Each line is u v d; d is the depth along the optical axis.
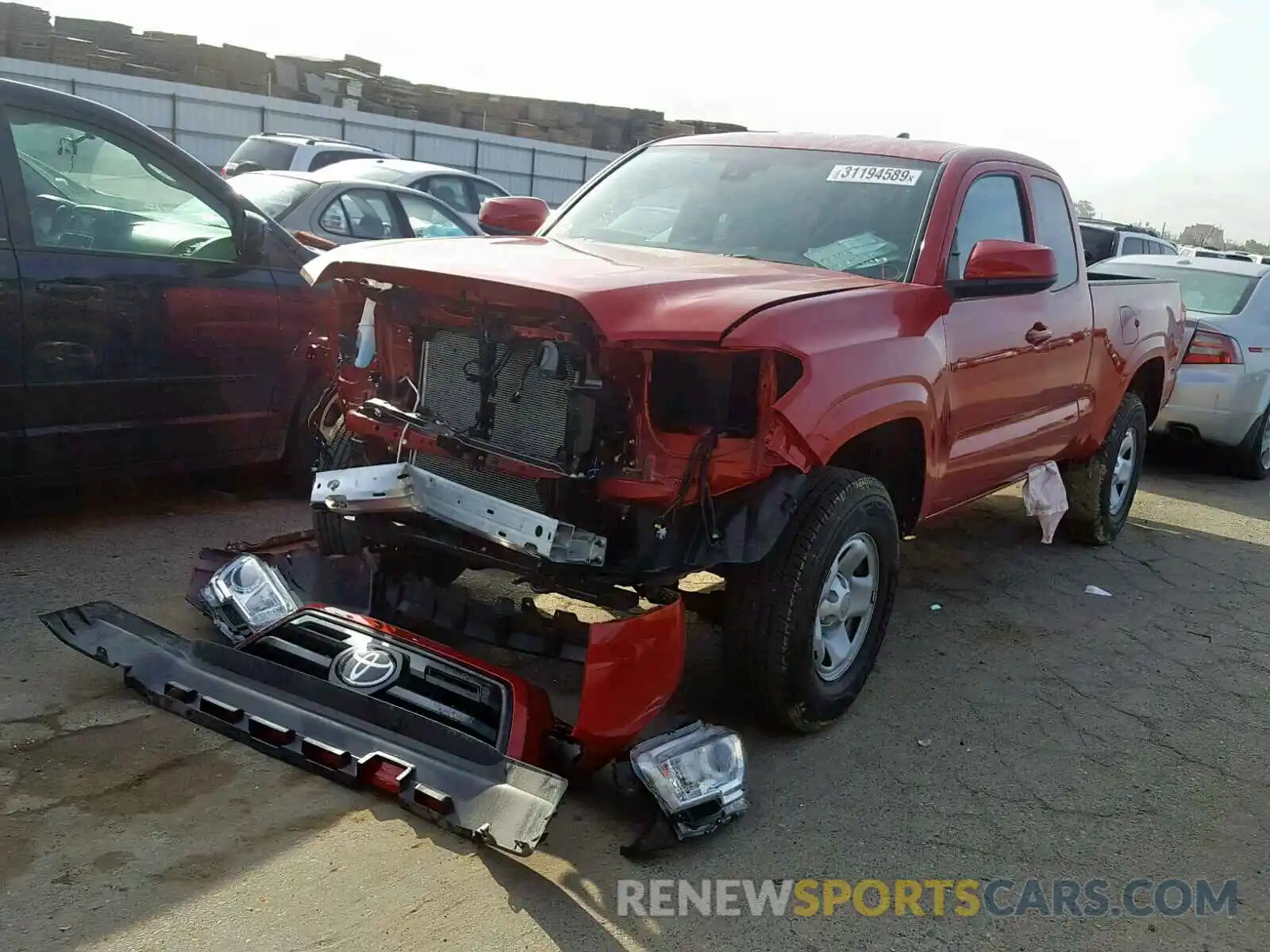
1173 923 3.09
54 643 3.98
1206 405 9.12
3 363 4.58
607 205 4.92
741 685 3.73
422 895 2.82
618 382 3.19
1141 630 5.47
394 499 3.53
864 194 4.59
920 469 4.30
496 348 3.42
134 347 5.00
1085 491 6.57
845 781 3.68
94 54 22.16
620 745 3.21
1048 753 4.05
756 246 4.46
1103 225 16.66
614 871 3.05
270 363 5.56
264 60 24.86
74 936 2.54
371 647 3.51
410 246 3.86
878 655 4.60
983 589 5.88
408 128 25.41
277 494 6.10
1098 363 5.91
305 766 3.23
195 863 2.85
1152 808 3.72
